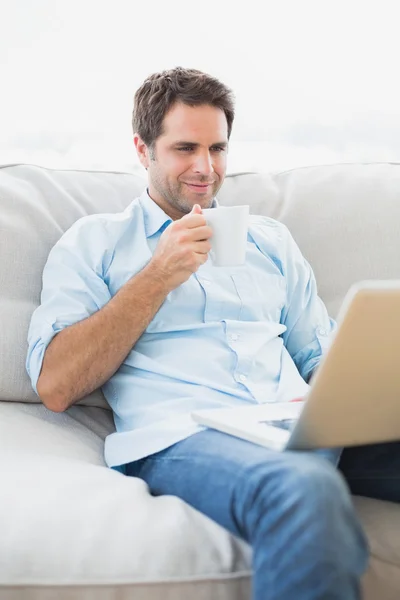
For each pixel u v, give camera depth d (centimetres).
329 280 195
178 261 156
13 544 119
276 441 125
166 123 177
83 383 159
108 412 178
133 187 202
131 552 119
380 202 202
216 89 179
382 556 128
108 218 178
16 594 116
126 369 169
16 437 150
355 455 144
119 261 175
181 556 120
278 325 180
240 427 133
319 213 201
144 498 131
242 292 178
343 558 103
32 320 166
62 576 117
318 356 185
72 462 144
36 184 191
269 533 109
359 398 119
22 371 167
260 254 185
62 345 159
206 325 171
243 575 121
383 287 109
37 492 128
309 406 117
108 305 162
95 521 123
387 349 114
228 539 124
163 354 168
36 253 178
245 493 117
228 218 148
